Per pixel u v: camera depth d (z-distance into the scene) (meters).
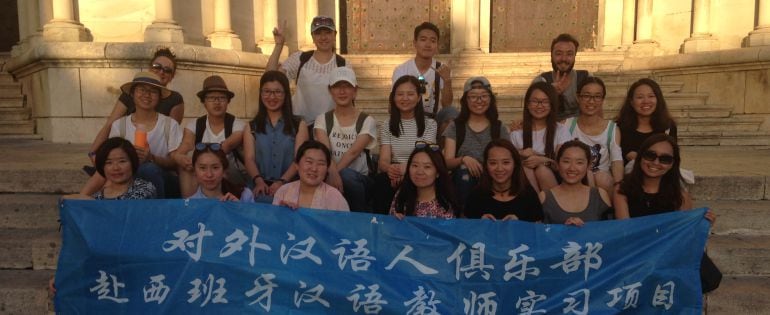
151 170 4.02
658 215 3.37
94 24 8.33
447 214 3.78
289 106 4.39
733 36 9.03
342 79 4.25
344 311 3.31
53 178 4.88
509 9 11.37
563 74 4.90
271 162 4.36
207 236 3.34
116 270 3.32
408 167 3.75
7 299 3.77
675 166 3.57
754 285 3.83
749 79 8.22
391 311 3.28
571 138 4.20
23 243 4.12
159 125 4.34
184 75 7.87
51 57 7.55
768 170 5.04
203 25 8.87
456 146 4.30
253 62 8.73
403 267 3.35
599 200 3.72
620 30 10.45
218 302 3.31
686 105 8.41
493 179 3.74
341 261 3.34
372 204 4.43
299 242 3.36
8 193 4.90
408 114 4.36
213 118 4.41
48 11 8.35
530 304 3.35
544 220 3.77
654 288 3.33
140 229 3.34
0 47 12.73
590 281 3.33
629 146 4.31
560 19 11.30
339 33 11.13
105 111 7.70
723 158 6.14
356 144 4.33
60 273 3.33
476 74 9.64
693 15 9.26
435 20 11.38
